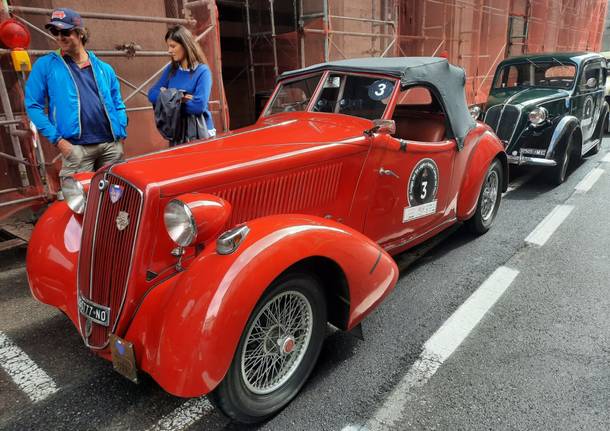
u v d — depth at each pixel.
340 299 2.57
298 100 3.76
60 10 3.61
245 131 3.25
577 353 2.80
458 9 13.01
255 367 2.28
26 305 3.52
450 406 2.38
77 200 2.72
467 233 4.79
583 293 3.53
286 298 2.31
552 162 6.09
